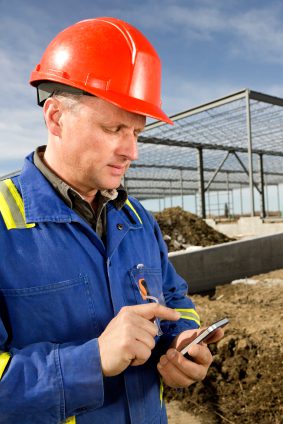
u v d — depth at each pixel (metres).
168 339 1.33
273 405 2.94
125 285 1.26
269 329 4.09
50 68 1.19
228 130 19.70
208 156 27.36
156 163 28.77
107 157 1.13
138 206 1.56
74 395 0.96
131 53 1.21
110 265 1.22
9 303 1.06
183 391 3.24
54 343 1.06
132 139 1.16
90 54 1.17
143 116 1.19
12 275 1.06
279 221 17.17
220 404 3.07
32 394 0.93
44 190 1.18
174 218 13.90
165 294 1.59
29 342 1.06
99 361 0.97
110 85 1.15
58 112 1.15
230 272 7.70
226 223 20.03
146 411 1.20
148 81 1.23
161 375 1.23
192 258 7.22
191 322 1.49
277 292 6.38
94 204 1.32
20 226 1.11
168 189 43.19
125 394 1.17
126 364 0.96
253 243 8.14
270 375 3.22
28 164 1.25
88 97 1.10
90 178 1.17
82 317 1.12
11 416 0.94
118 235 1.29
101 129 1.11
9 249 1.08
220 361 3.46
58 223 1.17
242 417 2.89
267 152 27.03
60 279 1.10
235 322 4.47
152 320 1.07
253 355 3.47
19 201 1.17
